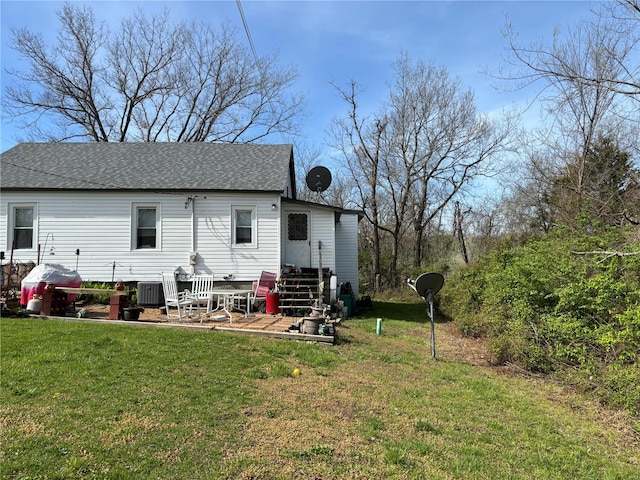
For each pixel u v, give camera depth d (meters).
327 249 13.91
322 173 15.38
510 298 8.31
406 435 4.21
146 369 5.38
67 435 3.49
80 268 12.59
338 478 3.24
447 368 7.34
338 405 4.88
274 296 11.29
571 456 4.09
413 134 22.98
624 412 5.32
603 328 6.11
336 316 12.33
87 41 25.23
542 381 6.92
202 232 12.80
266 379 5.58
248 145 15.98
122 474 2.99
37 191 12.59
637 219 9.10
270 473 3.21
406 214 25.36
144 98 27.03
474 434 4.46
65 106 25.48
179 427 3.84
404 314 15.09
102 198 12.73
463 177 22.77
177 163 14.25
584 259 7.46
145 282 12.15
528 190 15.69
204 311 11.41
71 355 5.64
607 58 9.01
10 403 4.04
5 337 6.45
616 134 11.96
